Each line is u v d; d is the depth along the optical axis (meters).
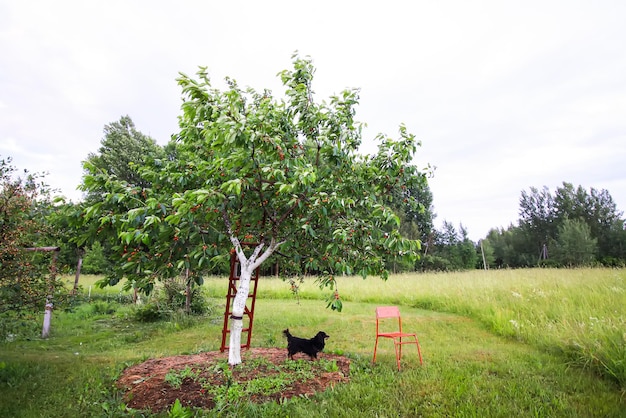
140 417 3.94
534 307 9.19
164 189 5.29
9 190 5.51
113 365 5.84
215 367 5.16
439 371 5.46
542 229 51.34
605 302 8.77
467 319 10.19
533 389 4.72
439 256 42.59
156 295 11.28
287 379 4.89
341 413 3.93
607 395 4.55
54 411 4.16
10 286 5.56
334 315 11.23
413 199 5.61
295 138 5.20
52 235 6.14
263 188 4.89
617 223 43.19
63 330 9.34
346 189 5.18
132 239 4.21
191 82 4.15
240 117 4.14
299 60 5.64
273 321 10.26
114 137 28.98
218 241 4.89
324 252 5.36
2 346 7.27
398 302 13.98
